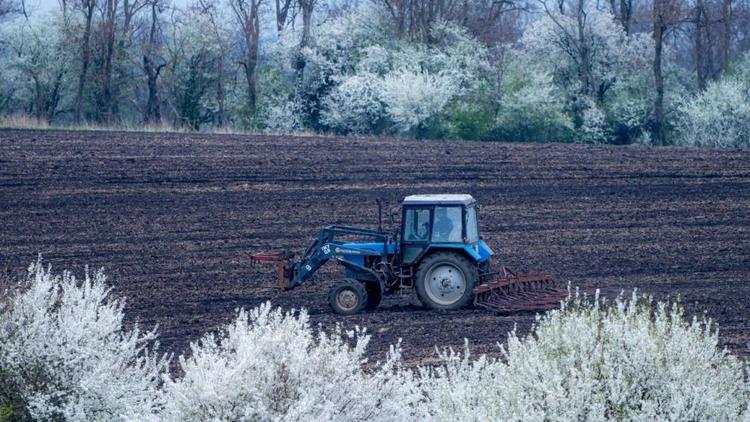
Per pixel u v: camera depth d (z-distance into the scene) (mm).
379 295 50688
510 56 140000
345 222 72438
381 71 134875
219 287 56250
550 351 23125
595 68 140125
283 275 52188
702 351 22750
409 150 97875
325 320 46000
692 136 126375
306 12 138875
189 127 123500
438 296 48844
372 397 20859
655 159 95625
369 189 82188
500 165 91875
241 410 19594
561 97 133875
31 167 85812
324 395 20141
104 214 74000
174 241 67688
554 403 21062
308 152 95562
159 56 144375
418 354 38000
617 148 102375
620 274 59188
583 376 22000
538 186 84438
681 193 82500
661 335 22719
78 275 58906
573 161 94312
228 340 22578
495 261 63281
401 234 49781
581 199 80562
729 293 52719
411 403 23891
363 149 97875
